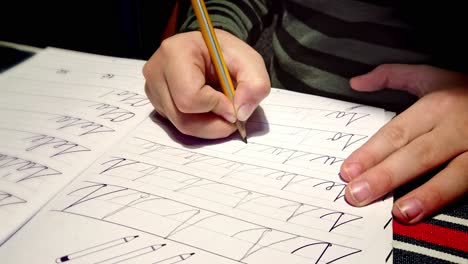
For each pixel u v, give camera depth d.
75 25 0.70
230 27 0.53
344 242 0.26
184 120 0.36
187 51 0.38
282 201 0.30
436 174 0.33
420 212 0.29
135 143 0.37
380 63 0.50
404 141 0.35
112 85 0.46
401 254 0.27
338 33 0.52
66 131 0.38
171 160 0.34
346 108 0.41
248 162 0.34
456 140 0.35
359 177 0.31
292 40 0.57
